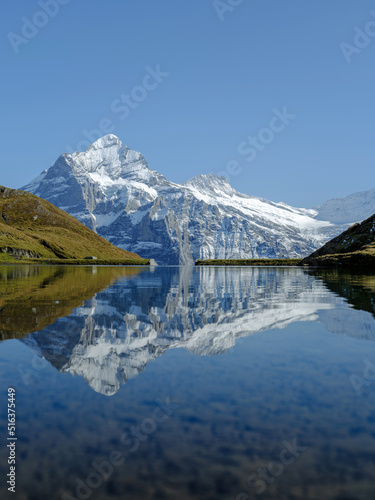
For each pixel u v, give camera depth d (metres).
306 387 8.70
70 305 23.28
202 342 13.32
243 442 6.16
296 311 20.84
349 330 15.38
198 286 42.16
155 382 9.05
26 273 76.88
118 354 11.62
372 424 6.81
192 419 7.02
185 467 5.53
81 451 5.90
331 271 89.19
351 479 5.23
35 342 13.16
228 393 8.32
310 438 6.31
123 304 24.25
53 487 5.09
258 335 14.50
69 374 9.68
